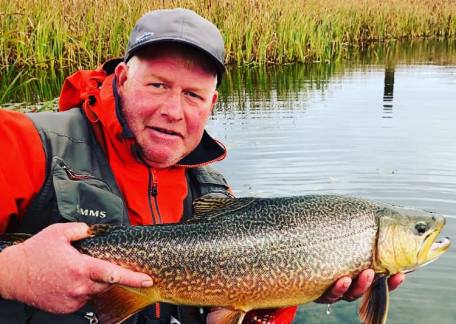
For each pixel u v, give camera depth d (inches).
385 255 26.1
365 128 78.5
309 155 66.1
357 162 63.2
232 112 90.7
